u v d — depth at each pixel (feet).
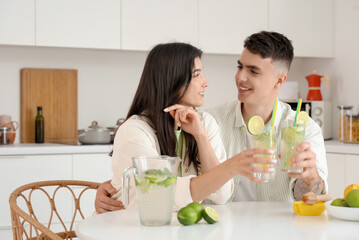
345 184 11.67
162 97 5.96
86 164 11.38
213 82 14.37
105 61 13.44
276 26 13.55
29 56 12.83
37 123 12.51
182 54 5.97
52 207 6.81
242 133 7.34
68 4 11.91
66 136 13.11
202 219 4.98
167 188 4.63
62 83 13.04
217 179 5.00
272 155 4.78
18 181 10.91
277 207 5.68
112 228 4.57
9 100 12.73
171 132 6.01
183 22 12.75
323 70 14.46
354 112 13.47
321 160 6.90
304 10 13.76
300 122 4.97
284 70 6.96
